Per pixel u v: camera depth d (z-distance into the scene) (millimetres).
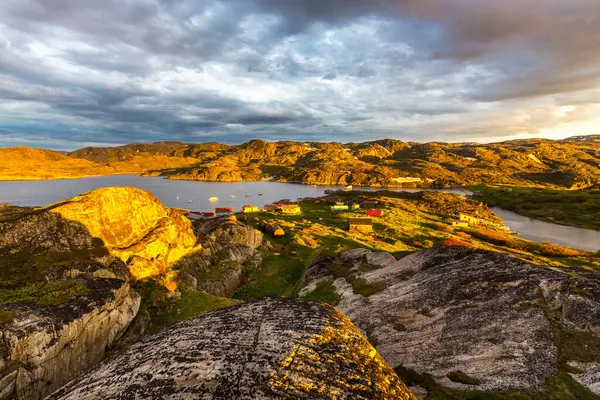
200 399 7312
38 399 11727
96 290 16625
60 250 20750
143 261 24844
